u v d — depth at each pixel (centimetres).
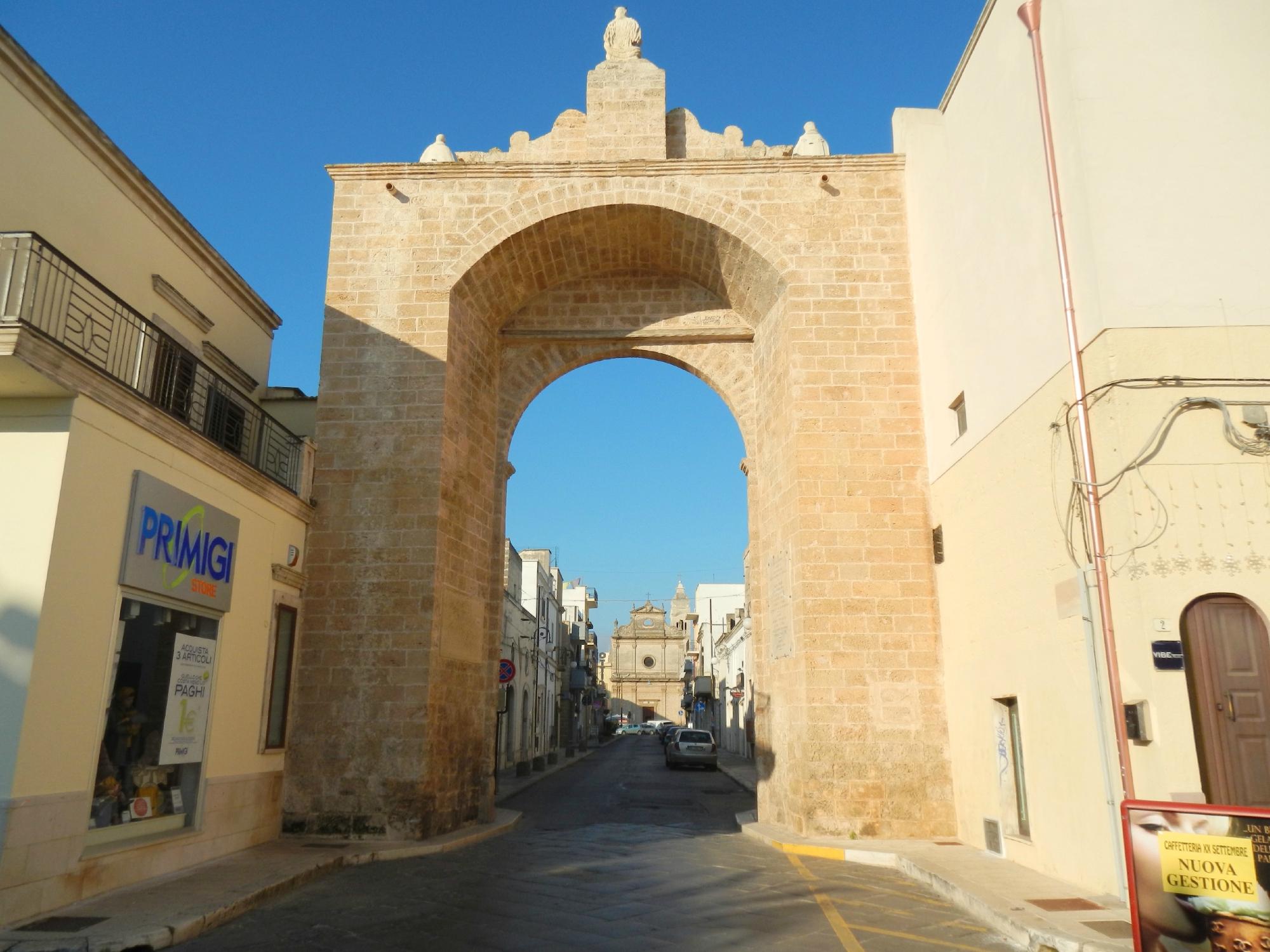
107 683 857
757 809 1758
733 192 1553
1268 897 551
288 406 1689
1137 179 913
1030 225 1040
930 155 1411
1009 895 879
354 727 1358
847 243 1528
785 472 1520
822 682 1378
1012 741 1144
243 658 1168
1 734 741
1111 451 873
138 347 1095
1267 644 823
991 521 1162
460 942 727
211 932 768
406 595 1405
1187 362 873
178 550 985
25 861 745
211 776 1081
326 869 1073
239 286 1559
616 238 1639
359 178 1576
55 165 1059
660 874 1057
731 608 7175
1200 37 945
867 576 1409
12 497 788
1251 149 920
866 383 1474
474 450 1611
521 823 1645
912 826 1330
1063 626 962
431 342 1502
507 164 1563
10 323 720
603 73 1658
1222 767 800
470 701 1549
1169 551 840
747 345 1739
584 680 5734
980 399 1196
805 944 729
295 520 1365
